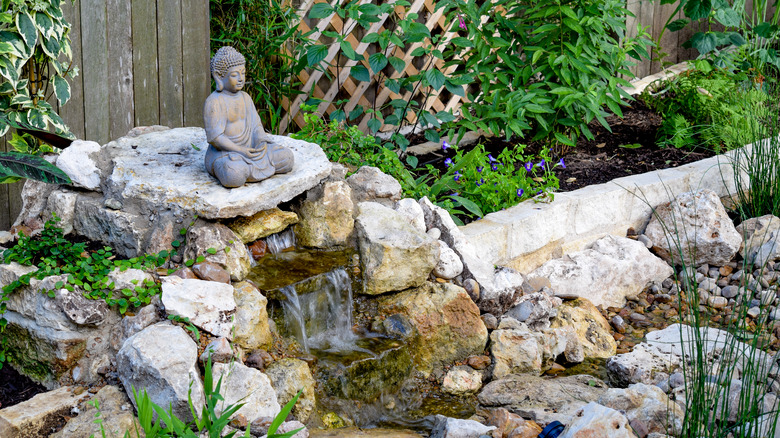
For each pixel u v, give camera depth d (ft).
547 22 20.57
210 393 9.52
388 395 13.21
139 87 17.02
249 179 13.01
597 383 13.46
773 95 22.82
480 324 14.21
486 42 20.02
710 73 24.67
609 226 18.54
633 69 26.91
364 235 14.32
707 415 10.57
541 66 20.08
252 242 13.58
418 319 13.92
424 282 14.47
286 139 15.44
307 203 14.39
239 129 12.90
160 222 12.82
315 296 13.24
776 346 14.34
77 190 13.74
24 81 14.30
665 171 19.65
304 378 11.87
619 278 17.10
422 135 22.00
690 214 18.08
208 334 11.44
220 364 11.03
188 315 11.37
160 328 11.08
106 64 16.33
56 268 11.73
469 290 14.60
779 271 17.10
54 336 11.28
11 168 11.50
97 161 13.84
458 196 16.94
